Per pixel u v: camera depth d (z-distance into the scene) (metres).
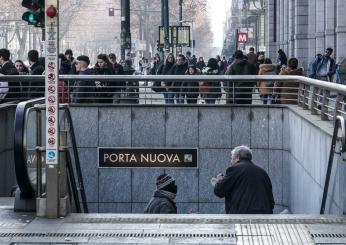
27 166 11.45
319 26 44.84
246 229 10.27
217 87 23.12
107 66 24.33
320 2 44.78
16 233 10.09
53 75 10.92
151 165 23.02
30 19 12.91
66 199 11.25
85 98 22.77
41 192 11.44
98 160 23.02
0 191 20.53
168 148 22.95
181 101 25.75
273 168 22.80
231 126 22.94
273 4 70.31
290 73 23.75
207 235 9.93
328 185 13.92
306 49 51.56
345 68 32.06
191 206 23.11
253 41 97.44
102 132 22.97
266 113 22.77
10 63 23.12
